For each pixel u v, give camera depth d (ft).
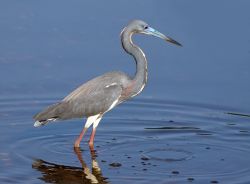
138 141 49.44
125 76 48.57
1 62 60.39
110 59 60.80
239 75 58.95
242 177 42.73
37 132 50.57
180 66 60.54
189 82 58.59
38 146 47.93
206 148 48.03
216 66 60.34
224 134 50.88
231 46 62.80
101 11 68.28
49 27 65.62
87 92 47.93
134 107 55.93
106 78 48.34
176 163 45.06
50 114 47.60
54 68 59.57
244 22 66.08
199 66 60.49
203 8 68.49
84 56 61.31
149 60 61.05
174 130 51.83
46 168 43.98
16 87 57.21
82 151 47.34
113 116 54.44
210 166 44.62
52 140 49.24
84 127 48.24
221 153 47.06
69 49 62.28
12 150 47.01
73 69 59.31
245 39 63.52
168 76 59.31
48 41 63.46
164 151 47.37
